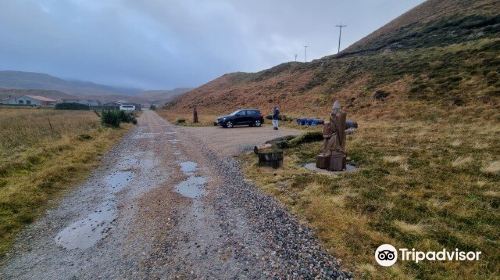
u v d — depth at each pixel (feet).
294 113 112.06
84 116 110.32
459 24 127.03
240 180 27.35
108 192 24.34
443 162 27.78
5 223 17.47
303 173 27.73
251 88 205.67
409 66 103.96
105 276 12.66
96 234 16.72
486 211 17.44
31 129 55.93
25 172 27.58
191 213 19.53
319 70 167.12
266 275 12.45
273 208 19.97
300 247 14.65
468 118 53.21
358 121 72.08
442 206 18.37
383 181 23.84
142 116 188.34
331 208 18.86
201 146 48.83
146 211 20.06
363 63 140.67
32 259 14.12
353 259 13.30
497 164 25.03
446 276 11.78
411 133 45.14
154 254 14.39
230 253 14.34
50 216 19.35
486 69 73.72
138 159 38.37
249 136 59.21
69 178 27.89
